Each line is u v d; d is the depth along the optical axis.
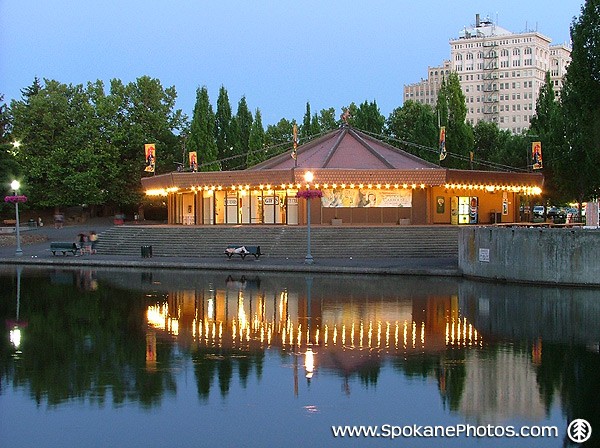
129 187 69.75
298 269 34.06
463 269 31.72
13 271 36.09
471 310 22.05
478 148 80.94
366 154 52.75
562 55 177.62
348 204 49.28
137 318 20.97
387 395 12.95
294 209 50.12
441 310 22.03
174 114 74.38
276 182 47.88
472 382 13.77
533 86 164.12
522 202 67.00
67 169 65.56
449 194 50.19
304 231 42.03
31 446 10.51
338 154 52.59
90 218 72.81
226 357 15.93
